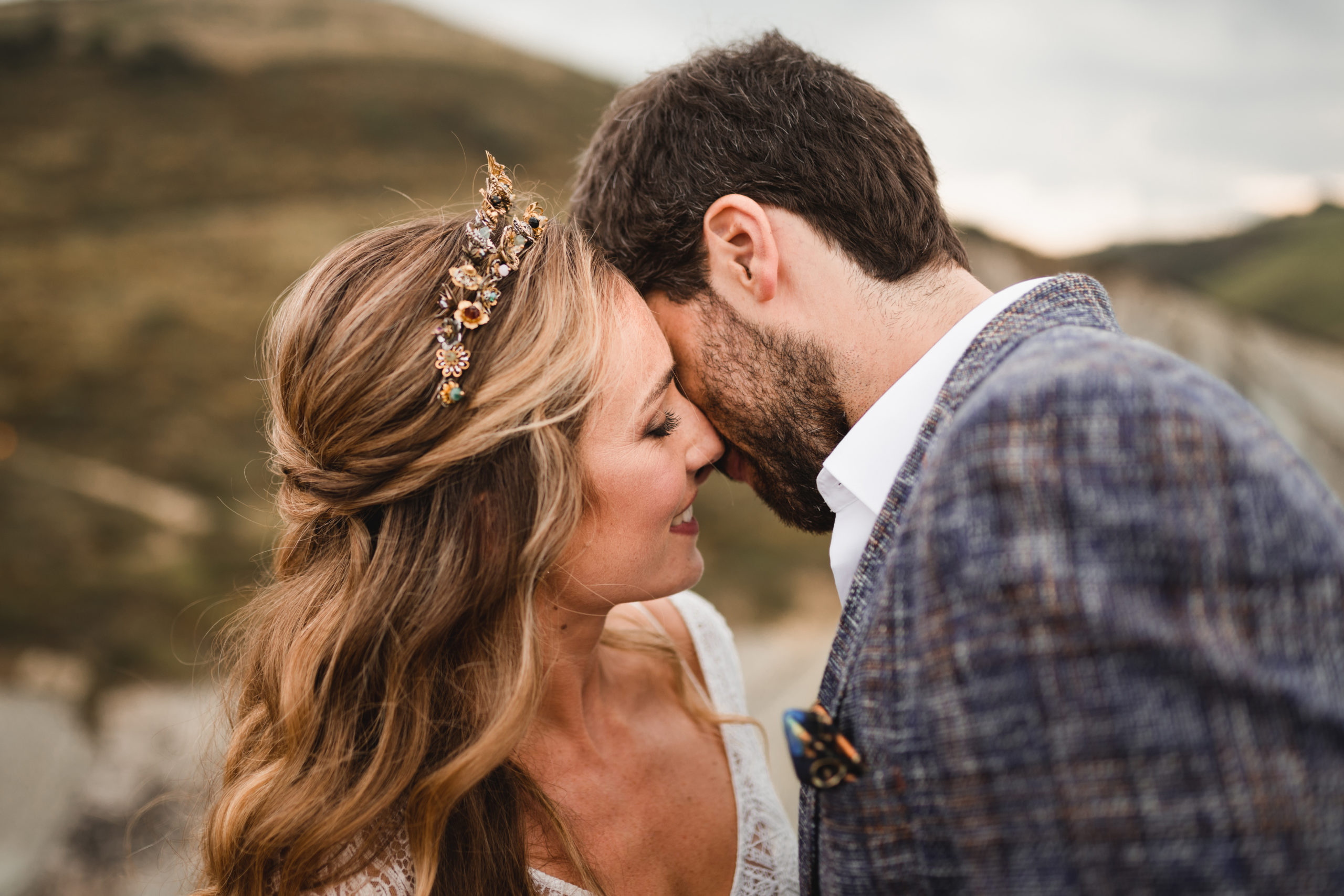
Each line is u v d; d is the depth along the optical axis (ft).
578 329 4.09
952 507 2.98
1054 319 3.59
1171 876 2.54
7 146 83.87
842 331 4.35
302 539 4.43
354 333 3.97
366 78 119.55
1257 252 138.00
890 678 3.19
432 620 3.96
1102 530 2.72
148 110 97.86
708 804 5.06
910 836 3.18
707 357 4.72
